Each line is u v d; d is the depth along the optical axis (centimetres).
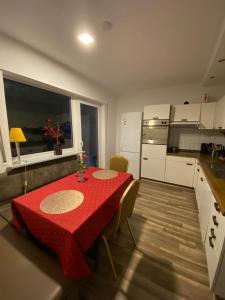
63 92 249
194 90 325
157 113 331
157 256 152
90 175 193
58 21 137
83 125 319
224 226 102
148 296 116
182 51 188
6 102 182
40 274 91
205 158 272
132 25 142
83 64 229
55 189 150
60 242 97
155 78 289
